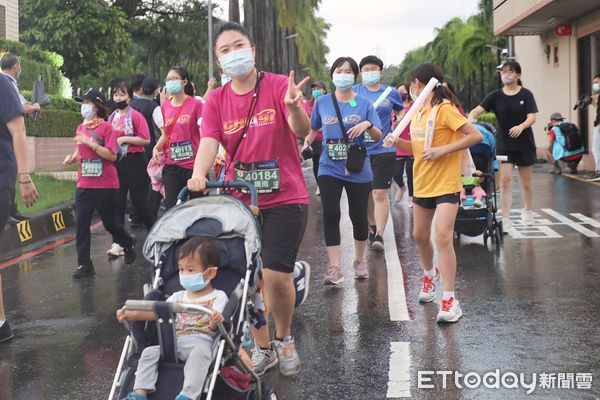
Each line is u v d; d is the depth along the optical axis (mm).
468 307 6934
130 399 3758
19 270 9641
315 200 15859
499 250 9500
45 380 5547
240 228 4453
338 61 7641
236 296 4168
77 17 35688
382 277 8297
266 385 4848
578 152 19391
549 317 6520
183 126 8570
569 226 11109
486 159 9578
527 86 27484
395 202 14594
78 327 6910
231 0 42156
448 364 5477
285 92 5055
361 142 7742
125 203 10750
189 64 49469
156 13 44625
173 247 4523
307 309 7074
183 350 3924
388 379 5250
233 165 5215
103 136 8844
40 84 11250
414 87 6605
